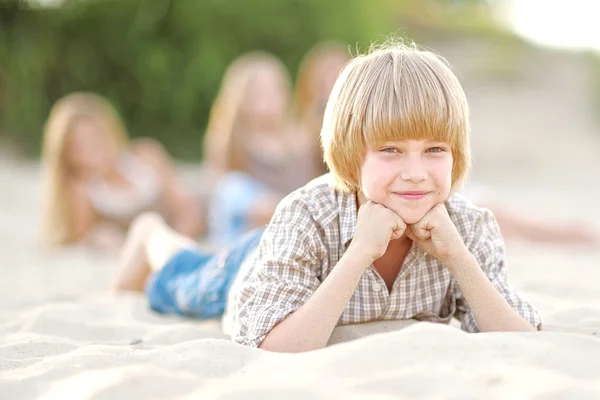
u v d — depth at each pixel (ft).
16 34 79.56
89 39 82.79
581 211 49.67
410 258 13.97
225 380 11.10
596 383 10.53
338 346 11.89
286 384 10.55
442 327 12.09
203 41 84.33
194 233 36.52
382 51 13.64
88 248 35.01
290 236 13.76
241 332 13.62
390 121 12.57
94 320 18.61
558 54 152.35
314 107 35.88
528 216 37.60
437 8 153.38
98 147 35.53
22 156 73.56
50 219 35.65
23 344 14.80
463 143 13.30
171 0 83.15
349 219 13.84
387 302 14.03
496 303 13.32
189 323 18.63
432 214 13.29
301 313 12.94
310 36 86.79
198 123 85.20
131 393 10.74
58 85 82.38
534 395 9.94
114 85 84.02
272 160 34.42
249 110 34.63
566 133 100.83
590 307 17.81
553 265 28.91
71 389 11.23
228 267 18.02
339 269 13.01
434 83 12.82
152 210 36.24
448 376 10.56
